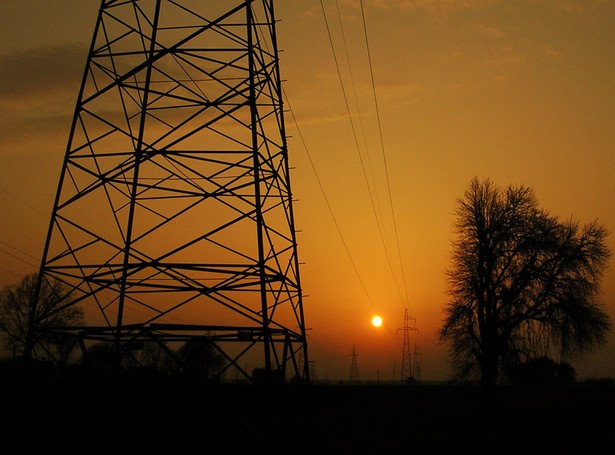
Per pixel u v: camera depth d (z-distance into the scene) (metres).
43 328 14.68
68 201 15.39
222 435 18.75
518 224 45.53
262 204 15.41
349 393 61.75
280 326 15.67
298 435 17.52
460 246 46.91
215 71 17.27
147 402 17.81
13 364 34.09
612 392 59.31
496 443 24.27
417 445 23.45
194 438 17.95
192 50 16.02
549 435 27.03
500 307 44.72
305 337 16.95
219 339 14.16
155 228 16.08
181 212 15.89
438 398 57.31
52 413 17.52
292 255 17.06
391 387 88.31
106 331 14.20
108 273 14.95
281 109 17.75
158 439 16.94
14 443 15.43
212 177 17.14
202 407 21.14
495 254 45.25
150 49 16.72
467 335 45.72
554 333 44.66
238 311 14.55
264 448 14.00
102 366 14.78
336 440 23.83
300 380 18.28
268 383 13.90
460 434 27.14
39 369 16.19
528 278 44.62
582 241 45.34
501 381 48.84
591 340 44.19
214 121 15.30
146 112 17.12
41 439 16.02
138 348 14.88
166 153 15.36
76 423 15.16
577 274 44.84
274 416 14.38
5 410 18.02
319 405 47.44
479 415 37.19
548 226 45.62
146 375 18.11
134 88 15.90
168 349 13.86
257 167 14.84
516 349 44.91
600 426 30.97
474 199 46.81
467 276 45.91
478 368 46.47
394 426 30.70
